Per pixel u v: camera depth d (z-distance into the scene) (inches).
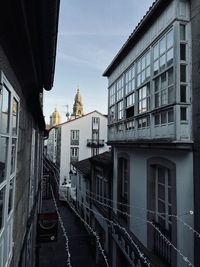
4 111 115.5
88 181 632.4
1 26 107.4
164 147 232.2
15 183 156.6
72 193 884.0
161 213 255.3
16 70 148.3
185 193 209.9
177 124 209.2
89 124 1326.3
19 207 184.2
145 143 264.8
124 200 374.6
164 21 238.7
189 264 199.5
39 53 149.3
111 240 421.4
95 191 560.7
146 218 285.6
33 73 171.9
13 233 153.6
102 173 495.8
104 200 475.2
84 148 1306.6
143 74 294.7
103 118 1347.2
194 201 197.8
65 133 1299.2
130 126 339.6
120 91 390.3
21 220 199.6
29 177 274.4
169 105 223.3
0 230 111.6
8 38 118.8
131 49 338.6
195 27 207.2
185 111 213.0
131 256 321.1
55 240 345.1
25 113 213.9
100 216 499.5
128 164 351.9
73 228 696.4
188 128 210.4
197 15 205.2
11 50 127.6
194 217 196.7
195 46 206.1
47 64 167.6
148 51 280.1
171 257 228.5
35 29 117.9
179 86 211.3
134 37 308.3
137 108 313.0
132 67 334.3
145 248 282.7
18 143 168.2
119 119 392.5
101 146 1323.8
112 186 432.5
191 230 199.5
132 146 314.5
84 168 695.7
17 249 176.9
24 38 122.6
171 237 231.1
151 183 280.2
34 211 366.9
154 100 264.2
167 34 233.5
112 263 410.9
